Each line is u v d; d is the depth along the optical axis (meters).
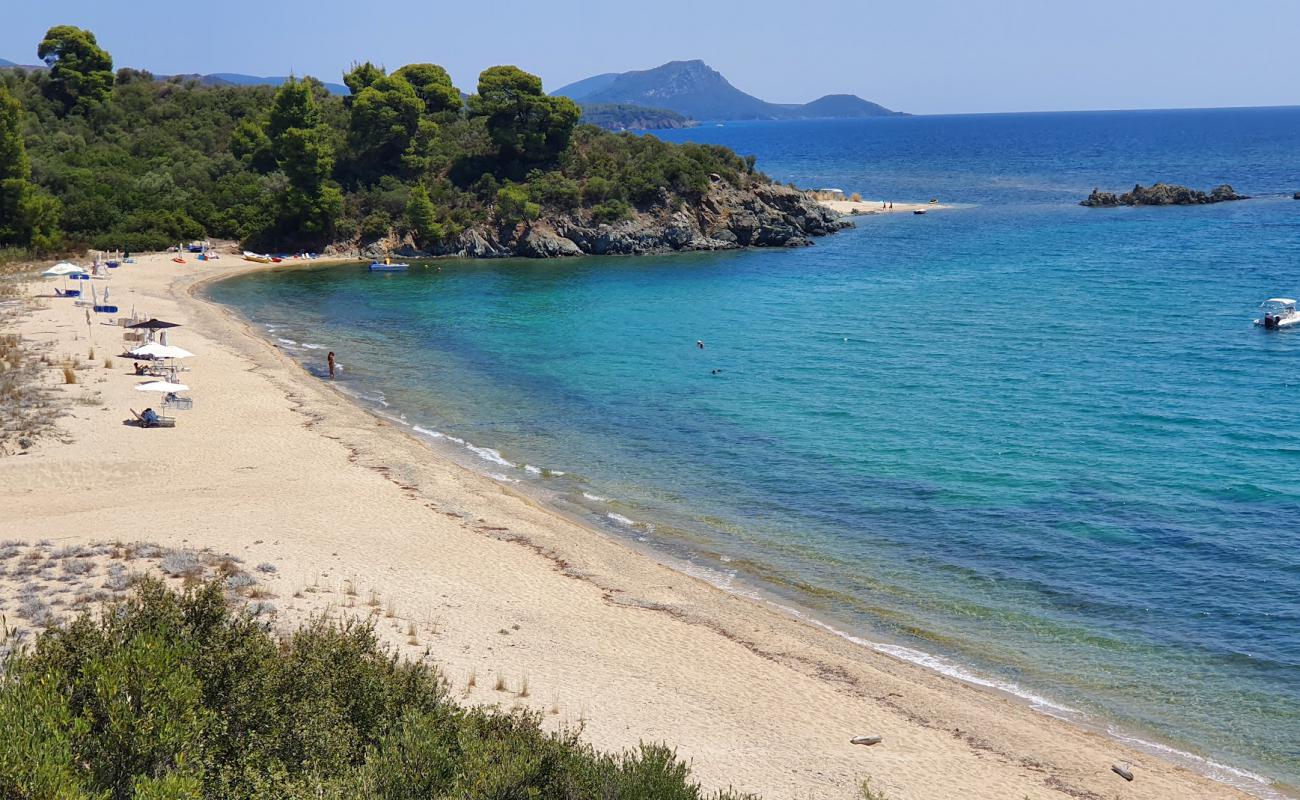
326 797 14.47
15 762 12.57
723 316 78.44
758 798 18.36
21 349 55.91
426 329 73.69
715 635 27.80
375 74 133.88
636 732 21.95
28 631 23.03
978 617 29.62
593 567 32.19
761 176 132.12
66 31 127.12
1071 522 36.53
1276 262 95.38
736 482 41.16
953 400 53.25
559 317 78.56
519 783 15.38
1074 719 24.23
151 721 14.30
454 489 38.84
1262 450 43.88
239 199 110.38
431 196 115.81
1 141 91.12
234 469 39.41
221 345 62.34
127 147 119.38
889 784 20.59
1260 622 28.95
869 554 34.09
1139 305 78.12
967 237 123.50
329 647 18.19
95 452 40.12
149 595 17.86
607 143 129.75
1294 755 22.77
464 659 24.73
